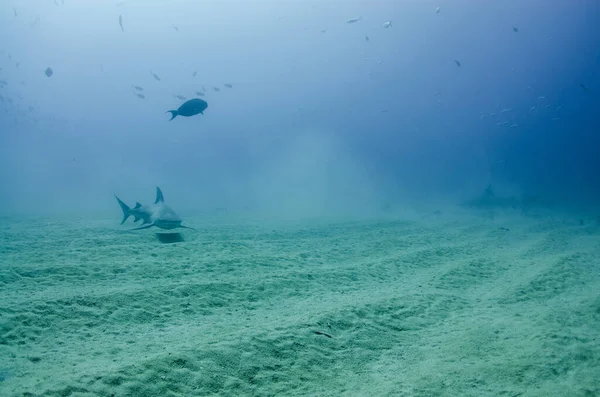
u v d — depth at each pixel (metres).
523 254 10.00
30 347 3.93
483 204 25.30
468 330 4.89
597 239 12.39
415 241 11.61
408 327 5.10
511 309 5.85
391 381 3.62
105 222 13.30
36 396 2.85
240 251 8.95
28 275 6.13
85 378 3.13
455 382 3.55
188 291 5.88
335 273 7.57
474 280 7.61
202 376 3.43
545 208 23.39
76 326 4.50
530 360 3.91
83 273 6.43
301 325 4.68
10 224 12.38
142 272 6.72
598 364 3.79
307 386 3.52
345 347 4.36
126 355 3.78
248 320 5.03
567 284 7.14
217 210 20.95
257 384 3.46
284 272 7.37
